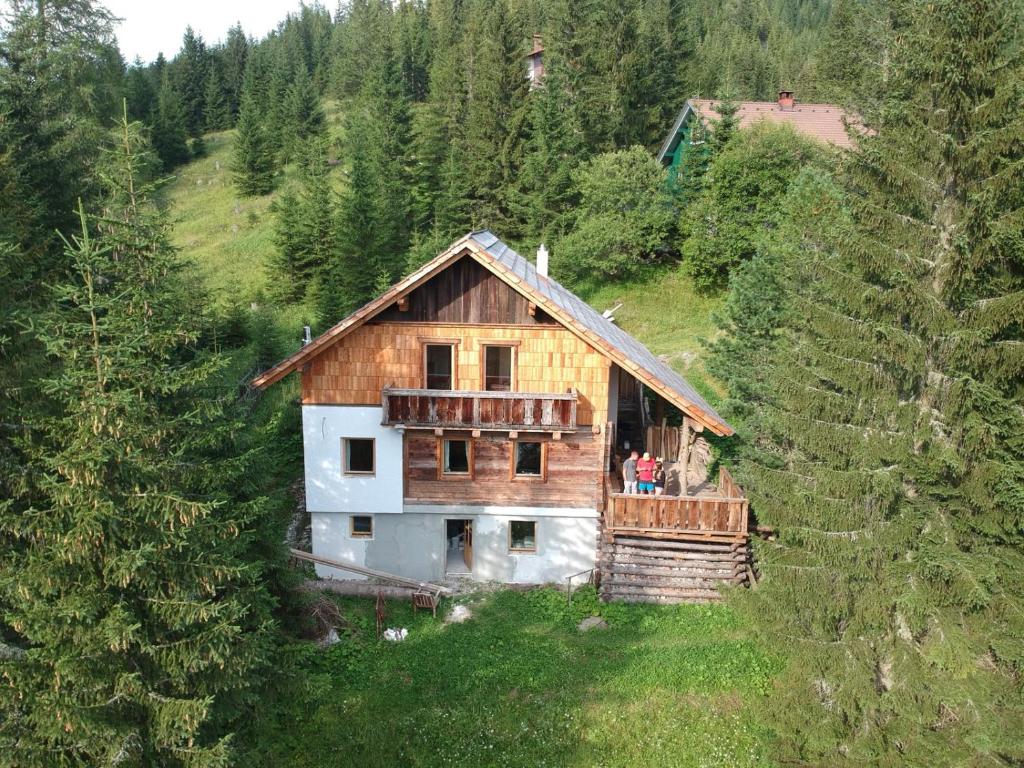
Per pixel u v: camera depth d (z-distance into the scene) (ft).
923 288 46.42
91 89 108.37
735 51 269.44
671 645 65.67
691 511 71.92
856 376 48.67
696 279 144.46
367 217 144.25
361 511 75.82
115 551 36.42
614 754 54.70
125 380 38.24
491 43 173.27
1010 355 44.78
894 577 47.14
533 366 72.54
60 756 34.96
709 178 137.69
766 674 61.87
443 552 76.95
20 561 36.29
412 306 71.46
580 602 71.97
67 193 90.07
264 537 56.95
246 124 219.00
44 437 38.14
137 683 36.24
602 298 145.69
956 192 46.50
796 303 51.29
